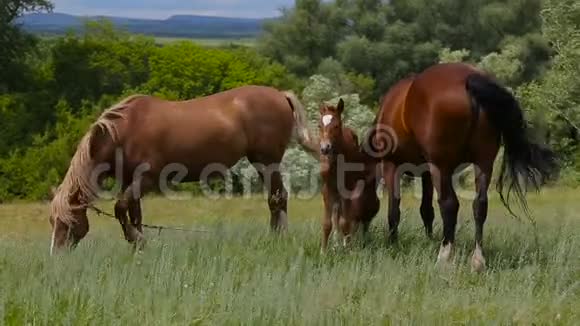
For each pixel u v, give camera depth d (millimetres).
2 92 57906
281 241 12594
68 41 59625
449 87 10539
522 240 12320
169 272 9484
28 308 8055
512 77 54969
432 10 74750
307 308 8094
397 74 73812
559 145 39281
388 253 11312
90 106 54781
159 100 13570
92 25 61219
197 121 13492
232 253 11547
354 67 73938
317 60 77000
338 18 76812
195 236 13781
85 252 11742
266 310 8086
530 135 10844
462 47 74000
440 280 9688
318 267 10359
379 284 9148
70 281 9312
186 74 54375
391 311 8234
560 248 10852
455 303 8547
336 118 11508
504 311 8195
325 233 11742
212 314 7945
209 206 29344
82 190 12836
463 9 73688
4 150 49312
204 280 9227
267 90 14242
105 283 9195
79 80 58594
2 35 59281
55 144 45750
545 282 9523
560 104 37062
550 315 8336
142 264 10539
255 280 9297
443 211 10719
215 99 13859
